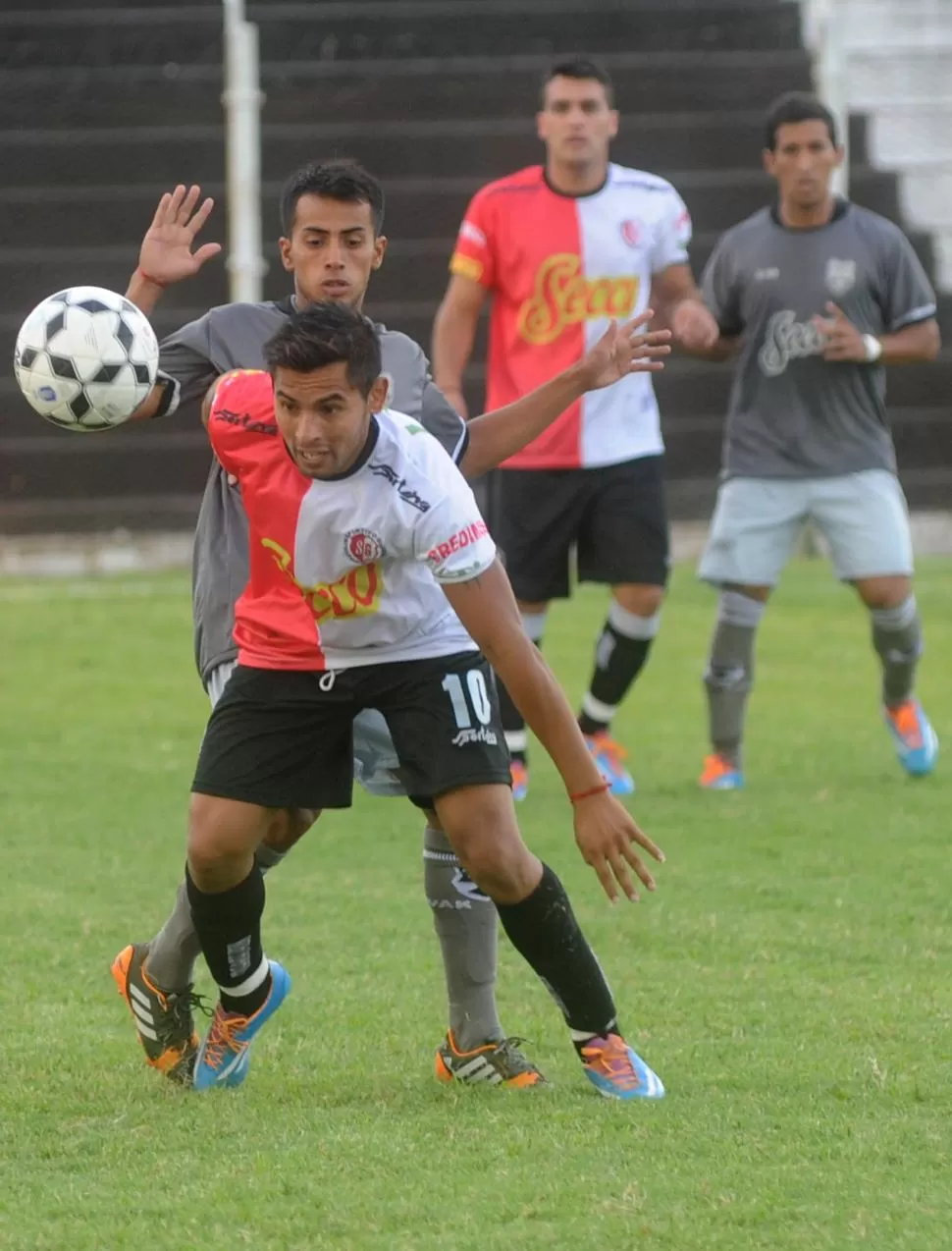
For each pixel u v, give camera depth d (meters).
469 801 14.50
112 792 27.84
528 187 29.14
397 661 14.73
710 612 45.69
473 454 16.45
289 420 13.63
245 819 14.63
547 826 26.11
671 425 56.06
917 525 54.66
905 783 28.78
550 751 14.19
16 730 32.59
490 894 14.73
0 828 25.52
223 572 16.39
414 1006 17.83
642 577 28.34
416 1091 15.34
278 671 14.77
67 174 59.00
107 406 15.83
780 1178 13.01
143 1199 12.80
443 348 29.33
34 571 52.53
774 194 58.53
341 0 62.69
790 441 28.66
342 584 14.32
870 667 39.12
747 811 26.73
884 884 22.42
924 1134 13.97
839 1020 17.12
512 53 62.47
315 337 13.38
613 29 62.59
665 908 21.42
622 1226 12.14
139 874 23.11
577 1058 16.36
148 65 61.31
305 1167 13.35
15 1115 14.72
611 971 18.94
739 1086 15.28
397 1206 12.55
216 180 59.12
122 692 36.12
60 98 59.91
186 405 16.98
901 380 57.12
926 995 17.94
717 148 59.69
